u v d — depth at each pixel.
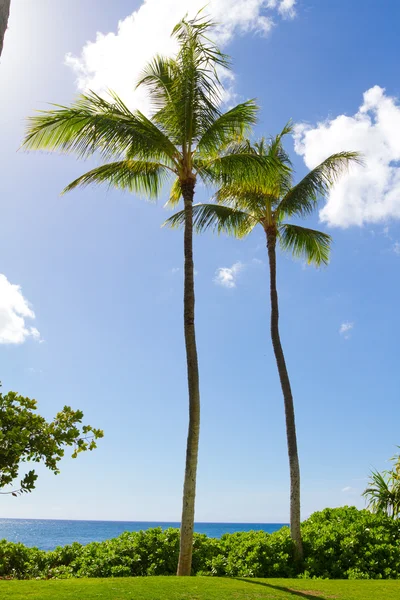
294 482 14.85
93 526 132.38
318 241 18.42
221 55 13.07
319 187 16.83
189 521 11.50
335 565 13.62
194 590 8.56
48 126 11.98
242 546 14.84
